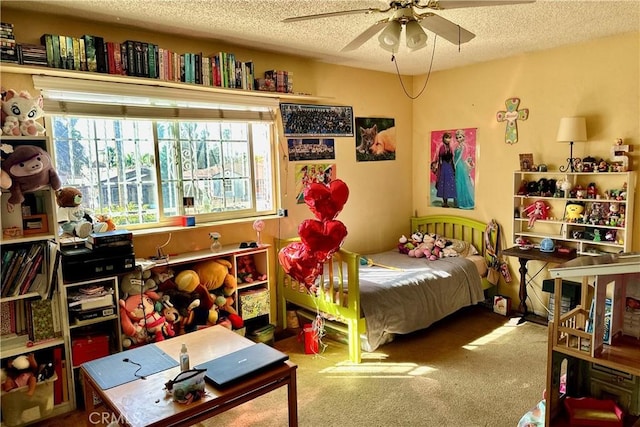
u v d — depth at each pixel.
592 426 1.73
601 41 3.59
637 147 3.47
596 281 1.63
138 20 2.88
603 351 1.67
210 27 3.05
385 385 2.95
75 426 2.55
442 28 2.22
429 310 3.67
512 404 2.68
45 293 2.52
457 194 4.77
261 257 3.71
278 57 3.88
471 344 3.57
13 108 2.42
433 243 4.56
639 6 2.77
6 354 2.46
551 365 1.76
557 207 3.95
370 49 3.74
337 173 4.41
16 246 2.59
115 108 2.98
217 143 3.63
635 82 3.45
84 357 2.72
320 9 2.71
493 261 4.40
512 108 4.21
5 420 2.51
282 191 3.98
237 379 1.96
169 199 3.40
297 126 4.04
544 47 3.83
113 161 3.12
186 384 1.84
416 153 5.13
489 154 4.45
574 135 3.57
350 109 4.47
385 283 3.56
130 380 2.02
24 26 2.66
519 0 1.92
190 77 3.21
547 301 4.09
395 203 5.02
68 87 2.75
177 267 3.33
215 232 3.60
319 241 3.00
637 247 3.50
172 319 3.07
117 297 2.80
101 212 3.09
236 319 3.44
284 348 3.59
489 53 4.02
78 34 2.86
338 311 3.38
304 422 2.54
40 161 2.42
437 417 2.56
